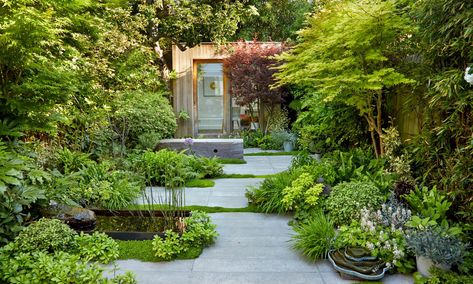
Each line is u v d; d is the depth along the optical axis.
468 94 2.95
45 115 4.09
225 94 9.80
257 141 8.97
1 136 3.80
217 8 9.49
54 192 3.58
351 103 4.45
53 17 4.33
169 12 9.32
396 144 4.28
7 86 3.80
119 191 4.33
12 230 3.00
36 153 4.21
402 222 3.09
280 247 3.25
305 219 3.65
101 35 6.04
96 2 5.96
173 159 5.57
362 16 3.85
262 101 9.21
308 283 2.65
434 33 3.20
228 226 3.74
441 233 2.69
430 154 3.50
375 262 2.76
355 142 5.38
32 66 3.85
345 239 3.01
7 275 2.51
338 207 3.53
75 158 4.93
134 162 5.66
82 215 3.55
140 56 7.62
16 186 3.21
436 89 3.08
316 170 4.45
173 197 3.75
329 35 4.59
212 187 5.21
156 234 3.32
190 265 2.92
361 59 4.17
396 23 3.84
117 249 3.08
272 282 2.66
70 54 4.82
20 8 3.58
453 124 3.12
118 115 6.50
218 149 7.20
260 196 4.27
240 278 2.72
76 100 5.54
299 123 8.35
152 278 2.72
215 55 9.38
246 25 11.15
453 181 3.09
